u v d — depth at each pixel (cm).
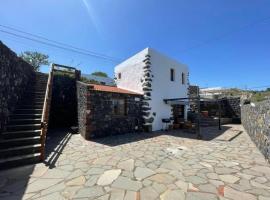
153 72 1284
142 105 1254
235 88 3103
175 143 857
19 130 683
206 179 448
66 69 1454
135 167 527
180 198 360
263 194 376
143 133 1148
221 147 788
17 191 383
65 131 1119
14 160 521
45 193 376
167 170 506
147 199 355
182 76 1620
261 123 693
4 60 698
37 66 2502
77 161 572
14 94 814
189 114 1648
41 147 570
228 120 1834
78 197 361
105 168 516
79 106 1109
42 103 912
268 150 580
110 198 358
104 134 1001
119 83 1611
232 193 379
